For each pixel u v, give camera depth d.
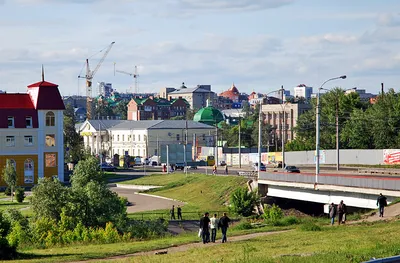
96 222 85.88
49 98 177.12
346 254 46.78
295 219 84.38
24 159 174.62
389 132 187.75
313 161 192.62
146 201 138.12
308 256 46.97
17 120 174.50
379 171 143.50
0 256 60.16
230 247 57.62
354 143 195.25
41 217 83.75
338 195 100.62
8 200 146.12
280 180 113.88
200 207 124.00
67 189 86.94
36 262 56.19
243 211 110.12
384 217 78.62
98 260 56.12
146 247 63.91
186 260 50.22
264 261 45.38
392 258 42.53
